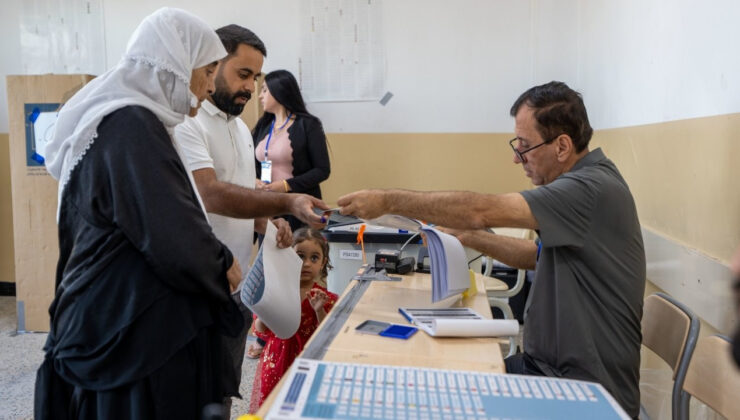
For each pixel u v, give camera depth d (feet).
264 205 5.04
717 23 5.01
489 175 12.23
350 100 12.40
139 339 3.56
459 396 2.62
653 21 6.82
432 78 12.13
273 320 4.18
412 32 12.07
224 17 12.48
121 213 3.45
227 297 3.94
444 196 4.13
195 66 4.12
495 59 11.89
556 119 4.43
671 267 5.99
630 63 7.77
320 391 2.61
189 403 3.82
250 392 8.11
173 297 3.67
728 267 4.58
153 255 3.46
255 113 11.27
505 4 11.73
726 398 3.45
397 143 12.41
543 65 11.59
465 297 5.05
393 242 7.49
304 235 6.18
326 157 10.25
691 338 3.95
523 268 5.58
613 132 8.64
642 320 4.88
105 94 3.72
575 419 2.44
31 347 9.91
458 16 11.91
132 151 3.50
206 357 3.98
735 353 1.90
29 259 10.49
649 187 6.91
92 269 3.52
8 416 7.32
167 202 3.51
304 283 6.03
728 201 4.70
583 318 4.22
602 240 4.20
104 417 3.59
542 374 4.39
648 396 6.75
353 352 3.61
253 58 5.31
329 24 12.23
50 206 10.28
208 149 5.43
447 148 12.26
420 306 4.67
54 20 12.73
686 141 5.73
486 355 3.61
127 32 12.59
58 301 3.73
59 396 3.85
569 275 4.27
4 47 12.96
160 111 3.82
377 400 2.55
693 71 5.55
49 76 9.93
